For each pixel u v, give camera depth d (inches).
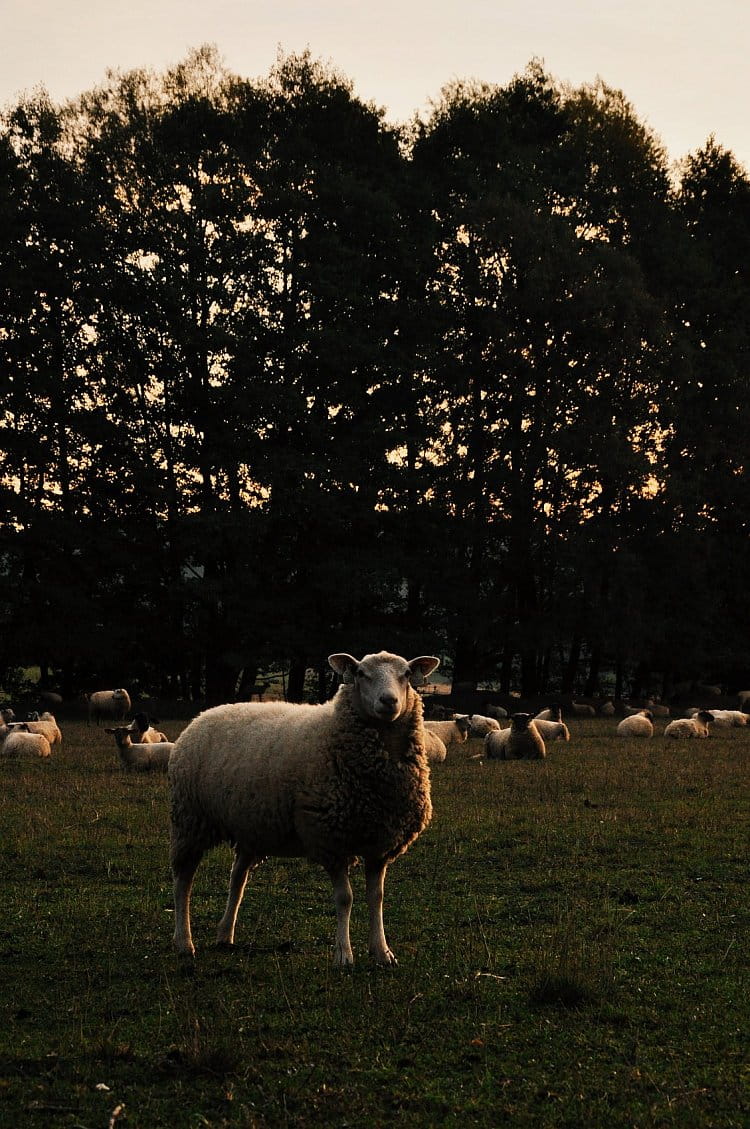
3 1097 203.6
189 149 1662.2
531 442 1659.7
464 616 1647.4
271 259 1626.5
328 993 254.8
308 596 1606.8
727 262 1952.5
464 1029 234.2
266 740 298.4
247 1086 206.5
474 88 1878.7
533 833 469.7
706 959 286.4
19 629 1581.0
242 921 333.7
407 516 1620.3
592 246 1771.7
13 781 662.5
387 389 1697.8
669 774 702.5
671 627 1701.5
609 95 1958.7
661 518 1691.7
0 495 1572.3
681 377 1640.0
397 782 285.1
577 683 2300.7
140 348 1621.6
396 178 1782.7
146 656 1697.8
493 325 1628.9
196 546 1546.5
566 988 252.2
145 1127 191.2
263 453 1567.4
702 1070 211.8
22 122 1680.6
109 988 265.1
